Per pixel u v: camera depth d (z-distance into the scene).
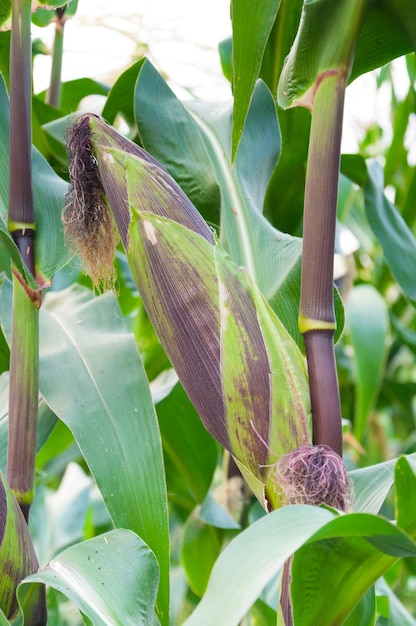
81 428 0.92
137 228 0.79
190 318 0.78
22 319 0.85
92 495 1.77
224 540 1.26
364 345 1.47
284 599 0.77
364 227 2.05
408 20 0.81
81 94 1.46
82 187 0.84
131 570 0.77
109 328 1.05
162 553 0.90
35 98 1.23
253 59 0.76
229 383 0.77
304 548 0.73
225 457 1.28
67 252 0.88
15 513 0.80
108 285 0.89
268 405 0.76
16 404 0.85
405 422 2.18
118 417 0.93
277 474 0.74
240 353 0.77
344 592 0.74
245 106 0.77
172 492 1.33
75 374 0.97
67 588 0.74
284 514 0.66
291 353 0.78
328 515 0.66
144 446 0.92
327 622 0.75
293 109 1.22
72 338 1.02
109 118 1.21
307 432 0.76
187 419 1.22
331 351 0.78
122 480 0.91
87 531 1.68
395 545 0.67
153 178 0.81
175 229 0.79
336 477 0.73
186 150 1.08
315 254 0.78
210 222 1.07
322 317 0.77
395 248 1.27
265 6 0.75
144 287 0.80
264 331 0.77
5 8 0.92
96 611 0.73
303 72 0.80
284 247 0.99
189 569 1.29
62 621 1.44
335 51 0.79
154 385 1.23
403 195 1.84
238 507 1.25
